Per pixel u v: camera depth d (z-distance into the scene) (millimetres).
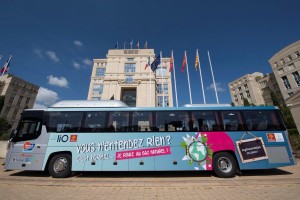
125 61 52594
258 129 9344
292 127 28062
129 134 9320
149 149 9117
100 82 63656
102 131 9375
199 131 9352
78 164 8961
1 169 11586
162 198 6031
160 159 8992
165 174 10102
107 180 8688
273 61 54438
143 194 6473
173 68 28000
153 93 48406
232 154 9211
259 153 8992
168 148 9125
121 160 8992
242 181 8195
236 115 9656
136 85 48875
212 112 9734
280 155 8977
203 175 9766
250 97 67750
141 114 9766
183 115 9711
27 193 6621
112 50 54375
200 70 25875
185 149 9109
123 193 6594
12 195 6375
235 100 75062
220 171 8922
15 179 8758
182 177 9336
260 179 8578
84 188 7289
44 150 9109
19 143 9289
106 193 6602
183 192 6695
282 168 11422
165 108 9891
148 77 49969
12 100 55562
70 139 9250
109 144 9180
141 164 8938
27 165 8961
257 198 5953
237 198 5973
